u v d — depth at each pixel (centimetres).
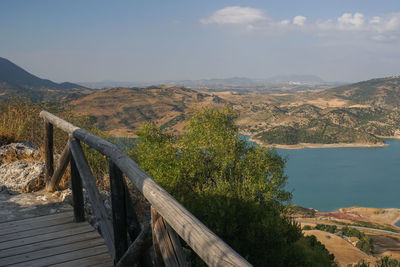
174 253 144
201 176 1265
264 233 643
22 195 418
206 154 1322
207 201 761
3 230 314
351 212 10125
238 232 685
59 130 694
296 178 13962
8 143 623
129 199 226
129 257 189
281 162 1313
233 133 1434
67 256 264
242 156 1330
